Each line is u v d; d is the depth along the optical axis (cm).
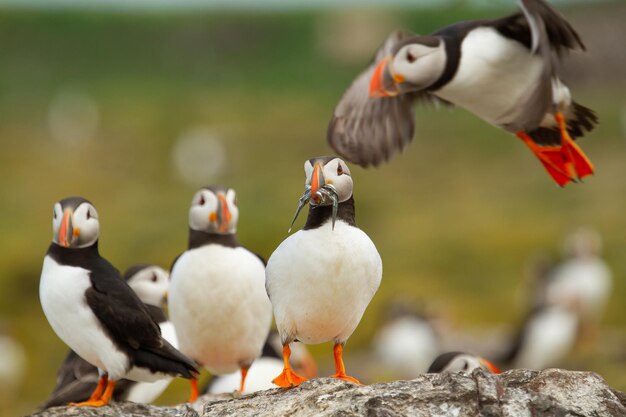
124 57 5200
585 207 2634
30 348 2005
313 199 618
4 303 2180
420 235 2511
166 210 2828
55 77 4841
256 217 2534
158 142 3738
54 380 1900
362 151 813
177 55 5316
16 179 3191
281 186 2984
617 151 3066
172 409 659
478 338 1789
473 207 2720
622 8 3550
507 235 2478
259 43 5391
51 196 3038
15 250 2414
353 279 622
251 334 833
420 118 3612
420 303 1812
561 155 779
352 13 5309
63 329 658
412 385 620
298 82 4800
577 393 618
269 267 634
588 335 1802
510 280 2250
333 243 617
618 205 2616
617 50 3434
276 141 3659
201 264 813
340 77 4828
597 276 1880
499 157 3216
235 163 3397
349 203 628
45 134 3809
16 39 5231
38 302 2206
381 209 2748
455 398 607
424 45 749
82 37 5353
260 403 632
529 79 753
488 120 795
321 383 637
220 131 3778
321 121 3925
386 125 823
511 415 602
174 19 5619
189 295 815
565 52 746
